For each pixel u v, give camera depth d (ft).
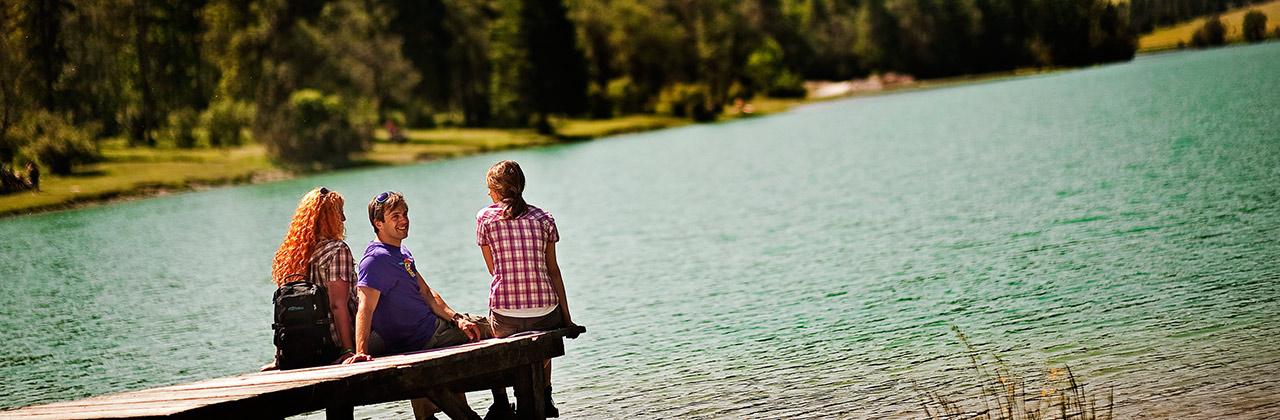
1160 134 101.55
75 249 85.51
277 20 220.43
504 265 23.89
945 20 458.50
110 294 59.93
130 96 200.54
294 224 24.27
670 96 314.55
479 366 22.08
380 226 24.52
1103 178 73.77
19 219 117.70
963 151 112.78
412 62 286.87
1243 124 100.78
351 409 24.03
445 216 95.40
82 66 176.04
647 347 37.29
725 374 32.55
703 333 38.91
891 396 28.63
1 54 152.66
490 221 24.09
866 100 349.61
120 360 41.19
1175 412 25.02
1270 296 35.45
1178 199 59.52
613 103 322.14
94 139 163.63
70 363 41.06
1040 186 74.13
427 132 258.16
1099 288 39.75
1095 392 27.17
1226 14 413.80
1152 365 29.01
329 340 23.86
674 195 99.19
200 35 220.23
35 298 59.93
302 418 30.60
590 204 97.40
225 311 51.62
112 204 131.85
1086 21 416.26
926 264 49.29
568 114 304.09
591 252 64.34
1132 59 407.85
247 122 197.67
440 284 56.29
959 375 30.12
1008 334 34.37
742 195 92.58
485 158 196.95
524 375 23.57
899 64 472.03
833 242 59.52
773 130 219.82
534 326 23.93
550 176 142.82
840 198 82.23
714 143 193.06
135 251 81.87
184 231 94.89
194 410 18.56
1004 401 27.17
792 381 31.09
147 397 21.43
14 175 133.28
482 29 289.74
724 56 381.60
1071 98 198.39
